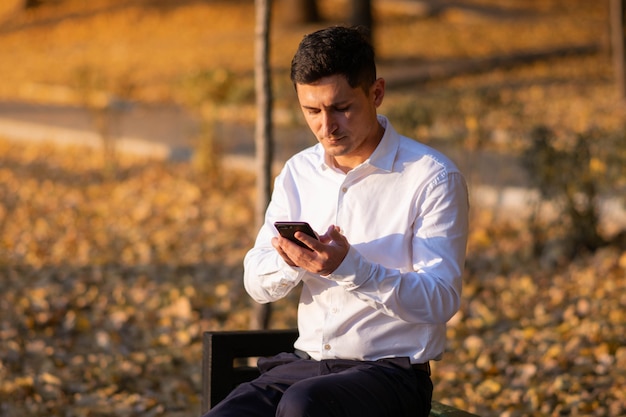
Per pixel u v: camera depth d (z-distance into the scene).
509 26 48.88
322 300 5.97
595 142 14.45
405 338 5.86
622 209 14.94
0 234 16.53
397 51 41.78
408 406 5.70
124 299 12.88
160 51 43.41
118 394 9.71
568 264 14.19
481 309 12.30
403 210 5.86
